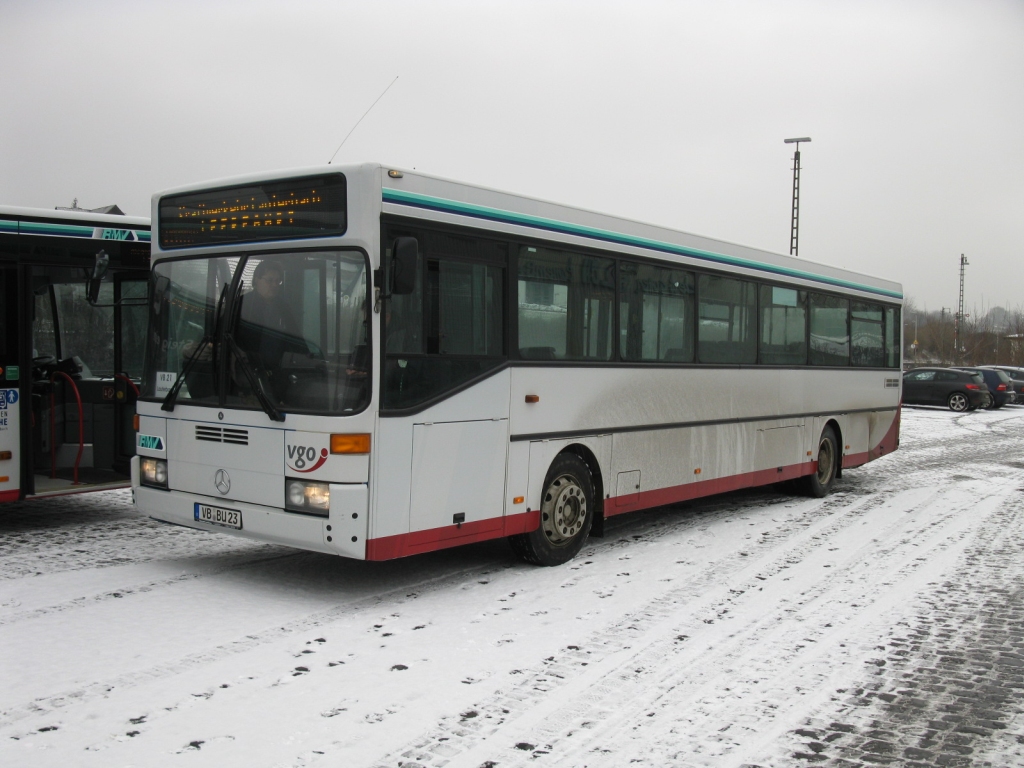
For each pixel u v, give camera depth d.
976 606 7.22
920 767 4.34
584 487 8.48
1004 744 4.62
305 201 6.66
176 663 5.45
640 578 7.88
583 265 8.41
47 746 4.30
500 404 7.46
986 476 16.11
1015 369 44.03
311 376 6.54
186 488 7.26
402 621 6.42
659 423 9.41
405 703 4.95
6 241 8.62
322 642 5.91
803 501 12.66
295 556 8.30
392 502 6.54
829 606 7.14
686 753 4.42
